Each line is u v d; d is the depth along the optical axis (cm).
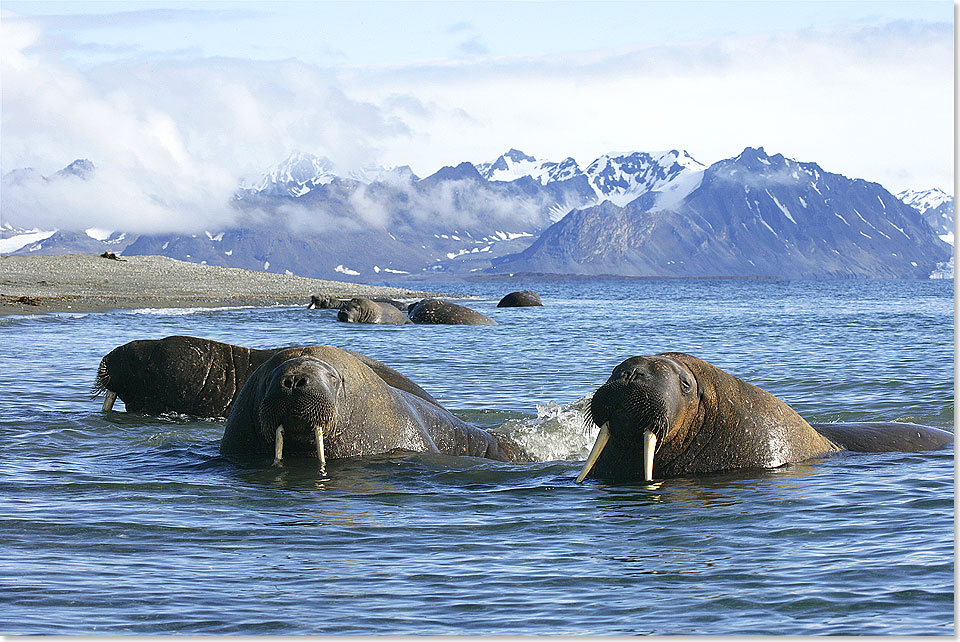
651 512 1508
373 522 1466
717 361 4112
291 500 1590
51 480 1722
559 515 1502
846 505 1524
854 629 1017
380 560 1277
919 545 1308
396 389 2042
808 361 4072
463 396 2997
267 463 1836
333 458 1848
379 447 1908
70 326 5500
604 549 1323
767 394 1866
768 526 1422
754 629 1023
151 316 6644
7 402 2691
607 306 11169
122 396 2498
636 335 5681
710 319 7806
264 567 1244
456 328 6203
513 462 1933
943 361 4009
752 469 1777
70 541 1348
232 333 5434
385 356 4225
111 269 10250
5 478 1733
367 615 1074
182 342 2477
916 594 1117
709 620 1052
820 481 1684
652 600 1117
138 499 1588
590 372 3656
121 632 1016
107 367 2481
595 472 1798
